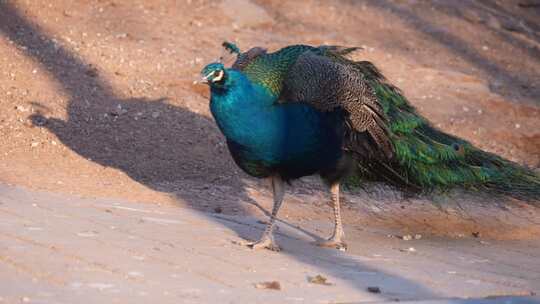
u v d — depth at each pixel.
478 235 13.57
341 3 23.98
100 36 19.73
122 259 9.62
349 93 11.34
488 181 12.77
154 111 16.59
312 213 13.83
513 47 23.53
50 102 16.28
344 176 11.75
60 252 9.61
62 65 17.81
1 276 8.59
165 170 14.81
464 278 10.45
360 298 9.02
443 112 19.12
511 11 25.92
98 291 8.39
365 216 13.97
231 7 22.33
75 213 11.68
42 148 14.80
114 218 11.66
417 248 12.27
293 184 15.05
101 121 15.96
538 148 18.36
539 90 21.31
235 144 11.00
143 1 21.95
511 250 12.70
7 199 12.10
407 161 12.25
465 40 23.41
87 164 14.52
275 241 11.66
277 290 9.05
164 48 19.53
